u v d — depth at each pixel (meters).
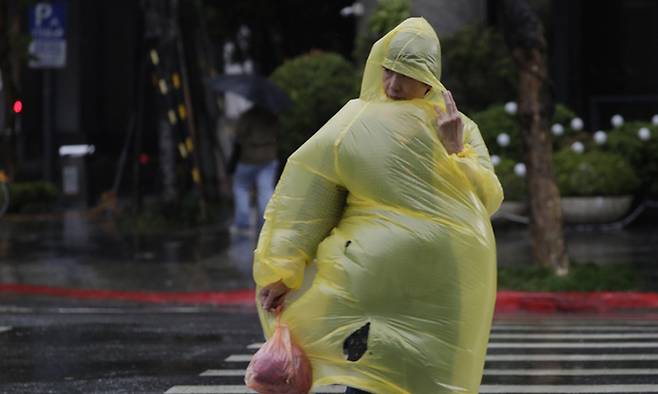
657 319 38.50
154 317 38.25
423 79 15.98
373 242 15.84
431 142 15.98
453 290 15.84
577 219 60.12
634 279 43.12
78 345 31.58
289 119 70.31
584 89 71.44
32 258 53.47
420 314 15.79
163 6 68.62
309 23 98.50
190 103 70.56
